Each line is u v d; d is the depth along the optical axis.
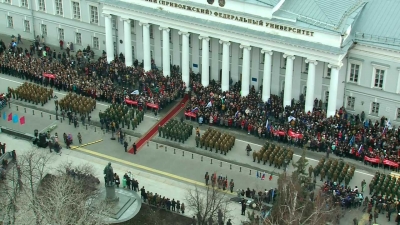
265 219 89.31
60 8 145.38
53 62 140.88
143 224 98.12
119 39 139.50
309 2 120.75
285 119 121.44
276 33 119.75
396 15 121.19
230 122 121.25
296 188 92.12
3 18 153.62
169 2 126.94
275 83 127.81
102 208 91.31
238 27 122.31
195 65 134.25
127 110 123.38
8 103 128.25
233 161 113.69
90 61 142.50
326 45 116.25
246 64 124.56
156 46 136.25
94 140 118.50
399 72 117.94
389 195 103.31
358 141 114.81
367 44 118.12
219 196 98.94
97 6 140.25
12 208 90.88
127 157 114.31
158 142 118.31
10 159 110.00
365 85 121.81
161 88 129.75
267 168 111.75
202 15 124.94
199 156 114.81
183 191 105.88
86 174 103.25
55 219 83.75
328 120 118.94
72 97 125.81
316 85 124.31
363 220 99.88
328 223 93.31
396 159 110.12
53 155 113.50
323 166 108.62
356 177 109.56
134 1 130.62
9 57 139.00
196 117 123.38
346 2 122.62
